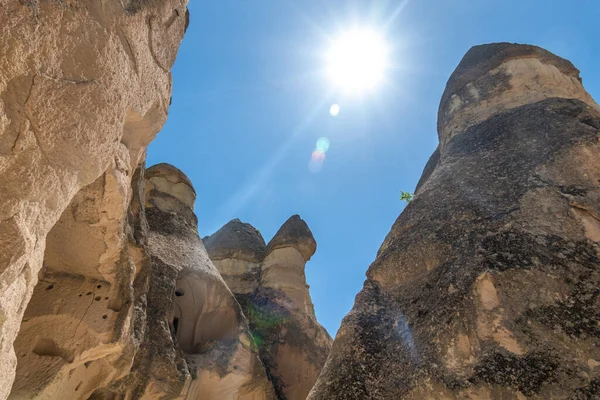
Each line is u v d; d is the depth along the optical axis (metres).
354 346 5.10
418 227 6.17
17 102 2.63
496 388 3.74
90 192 4.75
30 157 2.73
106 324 5.44
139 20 3.88
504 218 5.36
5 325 2.58
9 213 2.56
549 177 5.72
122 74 3.63
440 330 4.49
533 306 4.20
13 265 2.53
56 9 2.77
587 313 4.01
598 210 4.93
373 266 6.14
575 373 3.62
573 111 6.98
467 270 4.86
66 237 5.23
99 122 3.32
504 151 6.88
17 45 2.50
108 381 6.12
